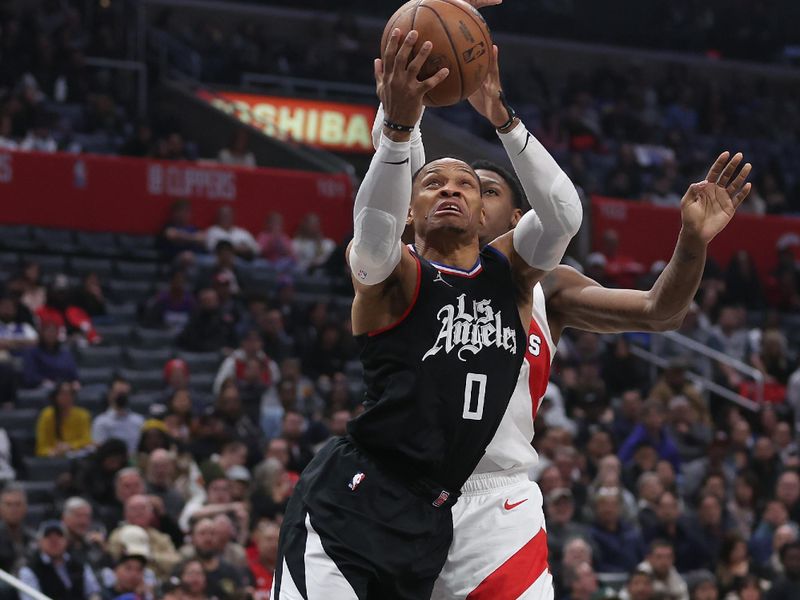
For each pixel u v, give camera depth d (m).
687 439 27.58
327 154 39.94
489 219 8.92
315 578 7.75
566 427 25.80
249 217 34.75
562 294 8.55
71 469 20.75
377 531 7.74
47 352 25.42
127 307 29.38
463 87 7.43
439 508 7.86
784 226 40.09
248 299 29.44
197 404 25.09
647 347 32.19
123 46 43.34
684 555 22.48
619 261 37.12
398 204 7.24
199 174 34.19
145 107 42.16
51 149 35.19
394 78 7.10
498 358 7.81
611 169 43.97
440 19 7.34
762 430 29.53
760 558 23.28
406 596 7.82
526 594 7.95
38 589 17.12
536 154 7.70
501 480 8.09
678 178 45.56
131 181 33.38
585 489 23.00
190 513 19.56
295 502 8.05
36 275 27.75
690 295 7.95
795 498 24.45
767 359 32.81
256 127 41.97
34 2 45.41
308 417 25.62
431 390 7.67
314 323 28.94
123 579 17.08
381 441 7.75
